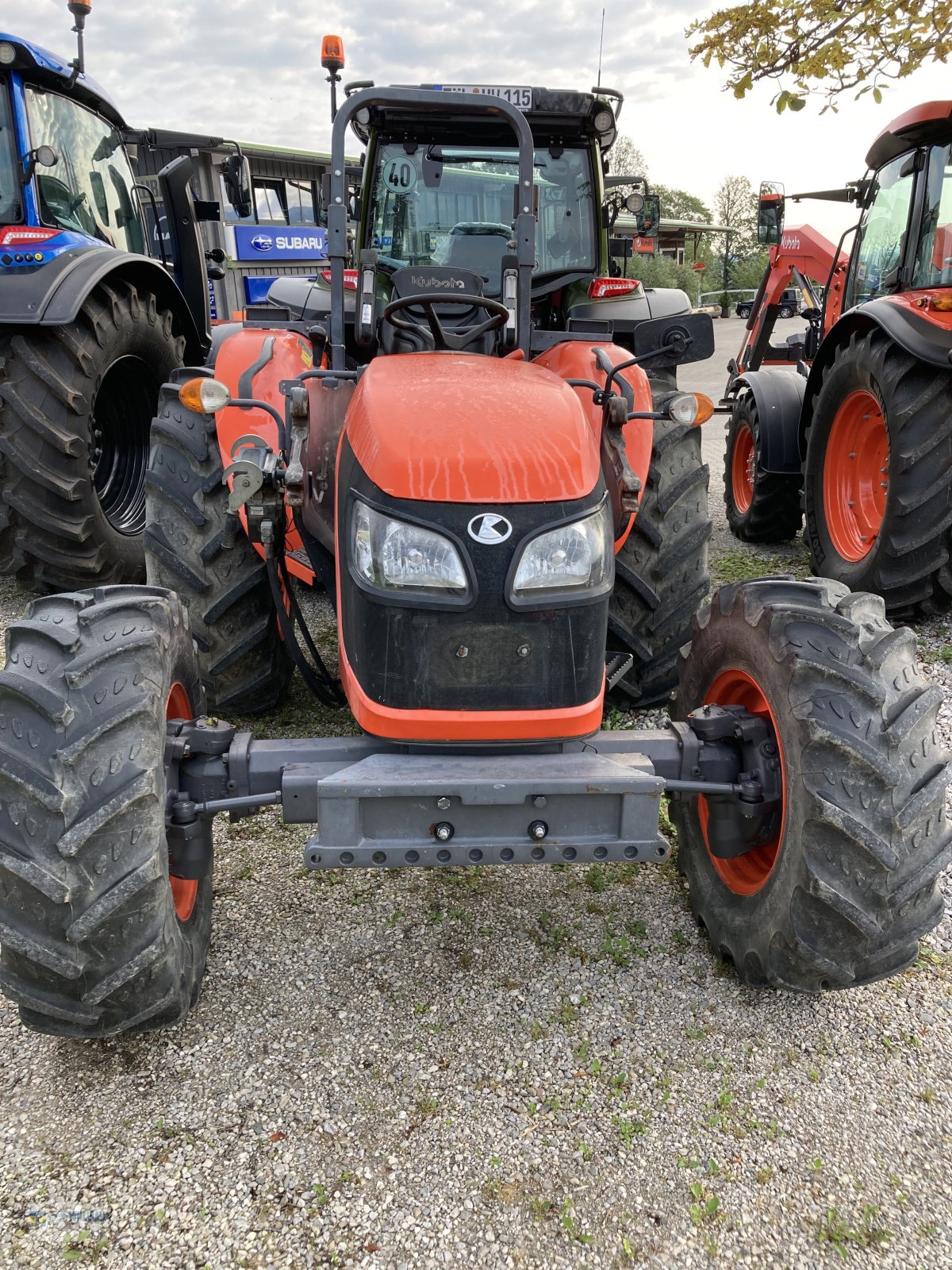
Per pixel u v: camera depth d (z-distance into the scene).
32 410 4.26
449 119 3.79
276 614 3.32
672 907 2.60
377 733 2.02
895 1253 1.65
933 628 4.62
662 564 3.29
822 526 5.21
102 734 1.78
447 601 1.93
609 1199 1.74
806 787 1.91
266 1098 1.95
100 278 4.34
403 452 1.97
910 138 4.94
